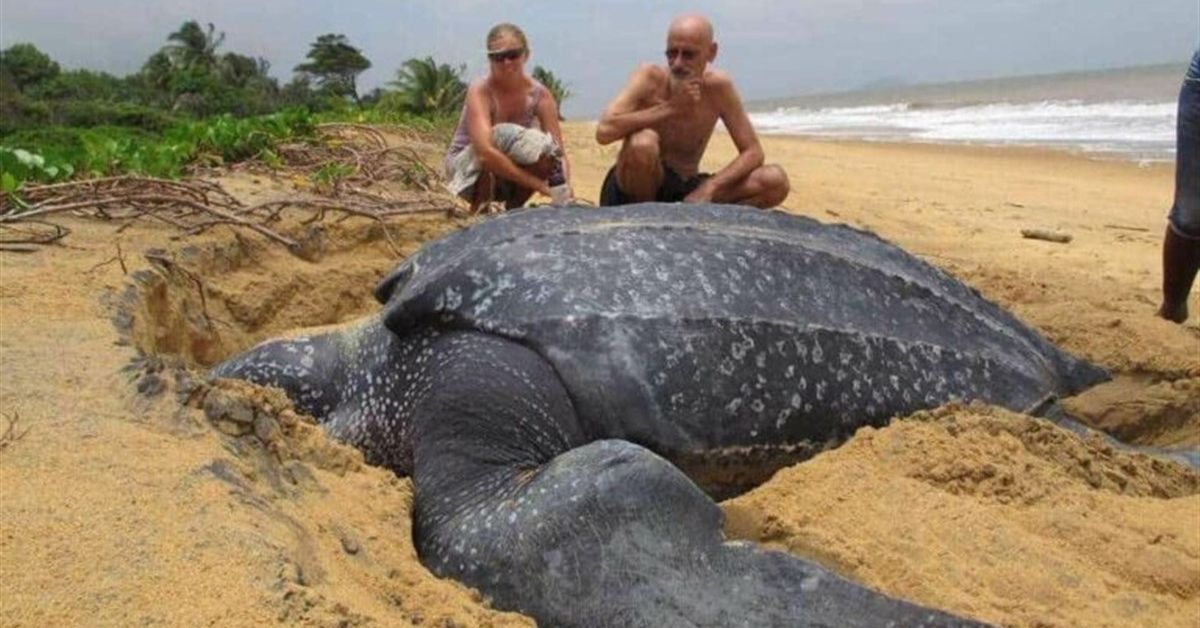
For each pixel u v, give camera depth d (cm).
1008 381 348
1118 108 3722
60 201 480
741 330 299
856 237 360
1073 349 426
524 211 339
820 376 309
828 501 275
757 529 267
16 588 174
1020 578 246
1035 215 1016
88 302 345
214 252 473
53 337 303
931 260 651
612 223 321
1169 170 1563
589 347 285
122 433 232
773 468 307
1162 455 346
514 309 291
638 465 235
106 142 605
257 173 692
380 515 244
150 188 511
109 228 468
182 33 6662
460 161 634
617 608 218
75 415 242
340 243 554
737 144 543
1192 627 234
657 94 531
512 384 280
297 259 524
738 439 296
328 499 238
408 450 304
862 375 317
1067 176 1509
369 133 941
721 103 532
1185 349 409
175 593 176
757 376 299
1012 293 517
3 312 326
